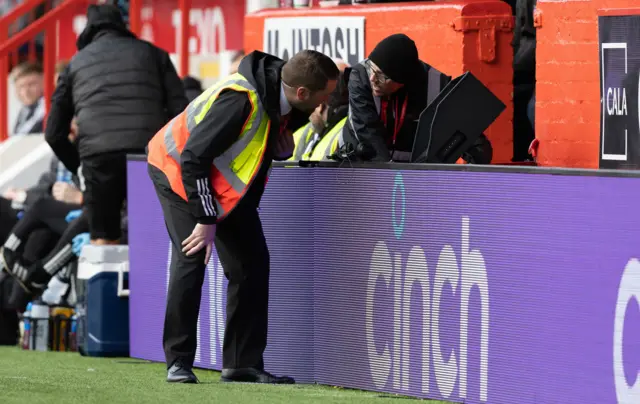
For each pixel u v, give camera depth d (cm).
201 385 1981
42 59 4709
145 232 2488
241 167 1948
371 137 2108
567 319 1681
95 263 2673
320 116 2420
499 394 1778
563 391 1688
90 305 2677
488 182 1786
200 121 1934
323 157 2369
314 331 2097
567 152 2253
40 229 3000
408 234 1919
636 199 1594
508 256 1759
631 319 1603
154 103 2798
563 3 2234
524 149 2594
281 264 2114
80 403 1683
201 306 2308
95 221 2791
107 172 2759
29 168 4041
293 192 2097
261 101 1922
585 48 2205
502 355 1773
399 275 1939
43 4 4716
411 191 1909
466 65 2436
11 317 3169
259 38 2900
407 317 1927
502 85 2466
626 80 2088
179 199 1992
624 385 1612
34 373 2230
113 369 2369
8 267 2972
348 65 2605
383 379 1973
